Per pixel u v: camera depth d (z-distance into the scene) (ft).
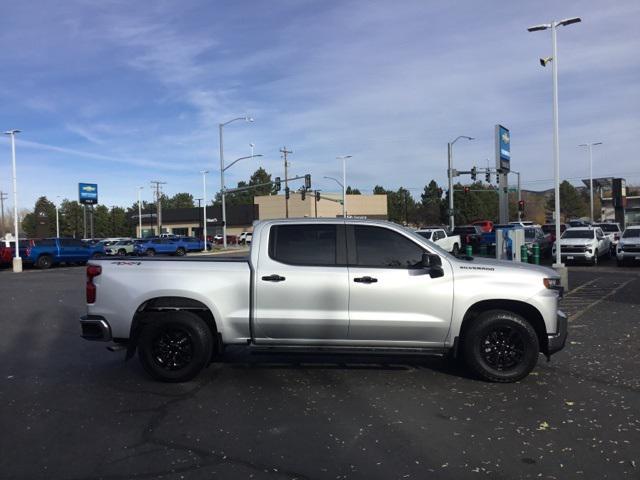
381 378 21.47
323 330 20.56
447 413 17.40
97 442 15.38
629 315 34.99
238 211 307.37
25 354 26.66
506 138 145.18
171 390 20.25
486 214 340.39
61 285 64.54
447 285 20.39
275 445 15.01
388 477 13.03
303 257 20.97
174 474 13.34
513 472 13.23
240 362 24.11
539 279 20.51
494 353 20.62
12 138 102.68
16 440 15.57
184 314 21.07
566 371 22.20
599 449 14.51
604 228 105.09
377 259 20.90
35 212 405.39
